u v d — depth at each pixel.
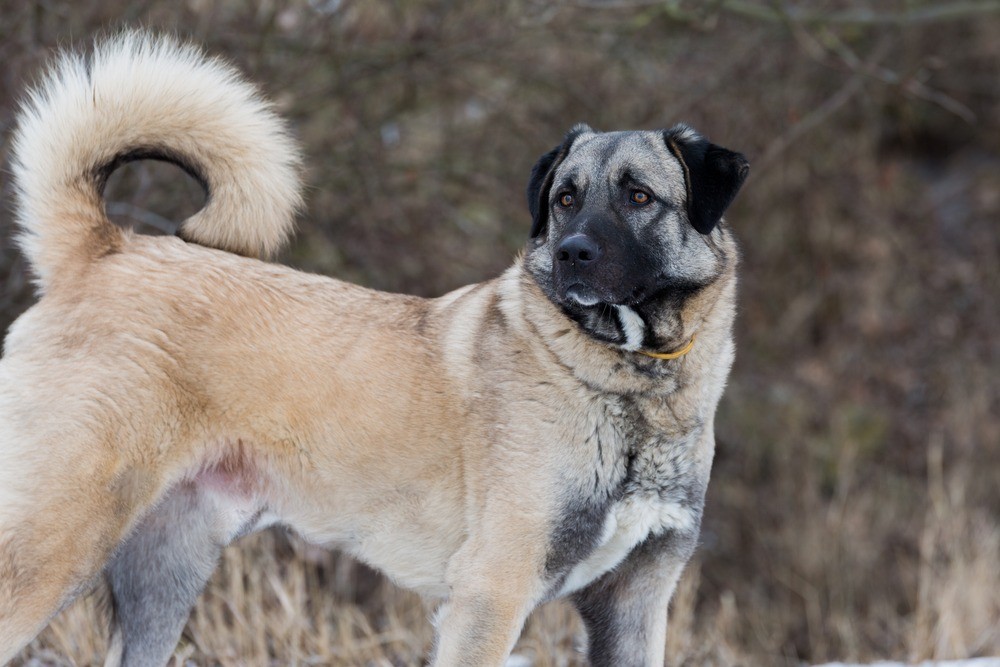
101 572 6.59
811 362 18.88
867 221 19.81
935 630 10.84
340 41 12.77
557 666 8.93
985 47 20.80
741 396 17.69
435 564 6.95
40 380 6.47
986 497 16.95
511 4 13.88
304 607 9.54
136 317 6.59
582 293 6.54
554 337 6.68
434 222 13.97
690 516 6.88
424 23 13.39
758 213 19.00
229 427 6.74
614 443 6.66
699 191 6.87
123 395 6.43
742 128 16.45
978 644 11.35
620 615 7.12
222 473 6.90
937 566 13.78
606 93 15.40
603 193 6.88
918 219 20.41
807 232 19.45
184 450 6.64
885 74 14.16
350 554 7.17
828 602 15.10
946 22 20.30
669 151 7.01
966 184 21.86
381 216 13.57
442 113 14.59
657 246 6.85
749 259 18.73
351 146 13.19
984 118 22.41
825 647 13.75
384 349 6.91
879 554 15.51
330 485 6.91
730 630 12.29
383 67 13.14
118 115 6.95
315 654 8.98
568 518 6.60
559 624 9.41
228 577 9.47
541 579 6.63
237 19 12.23
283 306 6.90
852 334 19.19
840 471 16.94
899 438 17.91
